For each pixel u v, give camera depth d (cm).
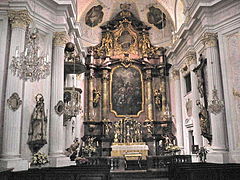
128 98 1833
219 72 1127
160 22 1928
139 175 1202
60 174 723
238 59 1071
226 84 1087
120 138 1689
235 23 1088
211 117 1110
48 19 1099
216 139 1066
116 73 1866
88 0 1747
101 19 1930
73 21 1307
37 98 1004
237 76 1066
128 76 1869
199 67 1284
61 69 1110
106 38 1919
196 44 1359
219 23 1145
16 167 826
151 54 1931
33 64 615
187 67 1538
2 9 948
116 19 1956
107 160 1306
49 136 1042
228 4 1112
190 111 1513
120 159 1320
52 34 1113
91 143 1622
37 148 943
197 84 1327
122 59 1870
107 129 1716
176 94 1731
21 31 937
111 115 1802
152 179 1135
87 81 1828
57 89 1086
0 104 891
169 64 1864
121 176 1200
